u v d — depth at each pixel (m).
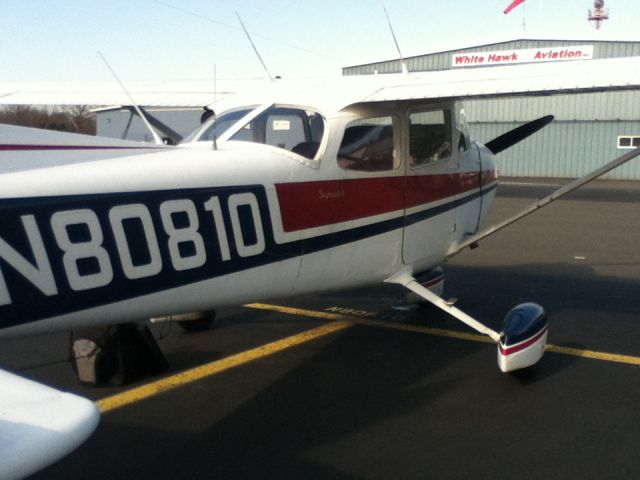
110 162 2.92
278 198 3.53
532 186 21.05
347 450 3.17
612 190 19.55
